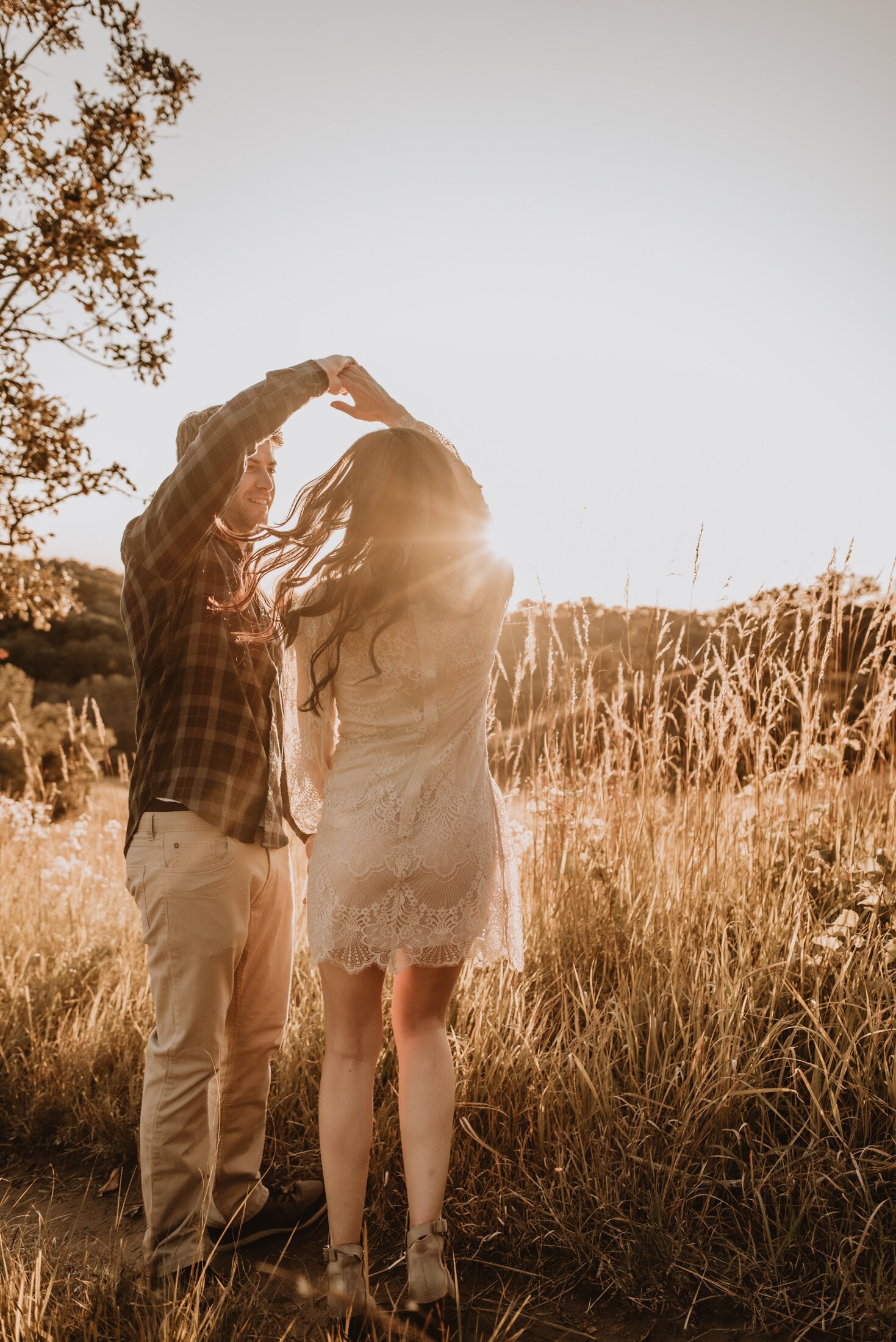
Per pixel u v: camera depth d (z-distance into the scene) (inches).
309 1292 72.1
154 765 75.3
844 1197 72.9
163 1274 72.6
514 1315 69.4
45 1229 84.6
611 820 131.3
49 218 255.8
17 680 553.9
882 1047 84.2
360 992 71.3
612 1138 81.7
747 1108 83.5
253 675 79.0
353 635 71.8
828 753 127.5
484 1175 82.6
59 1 253.0
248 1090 83.1
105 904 179.5
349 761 72.6
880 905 98.1
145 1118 74.1
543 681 137.2
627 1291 70.7
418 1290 64.1
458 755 72.5
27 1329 61.6
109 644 980.6
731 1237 74.5
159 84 270.1
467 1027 97.9
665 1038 90.3
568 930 111.5
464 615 72.4
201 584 78.1
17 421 273.0
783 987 92.5
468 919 70.5
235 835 74.4
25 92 252.2
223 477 71.6
